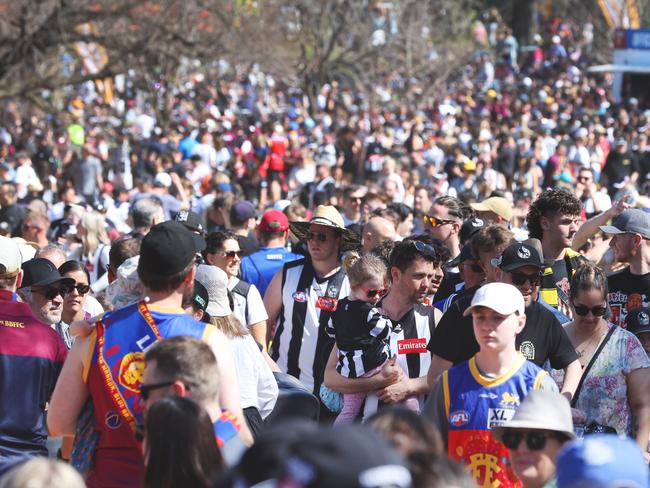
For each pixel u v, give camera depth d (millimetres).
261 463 4367
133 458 8445
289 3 59531
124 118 66000
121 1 45625
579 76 90625
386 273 12031
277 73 53688
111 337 8531
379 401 11602
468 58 83562
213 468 7047
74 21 45344
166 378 7684
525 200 25703
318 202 27547
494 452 9344
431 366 10922
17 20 45062
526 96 80938
